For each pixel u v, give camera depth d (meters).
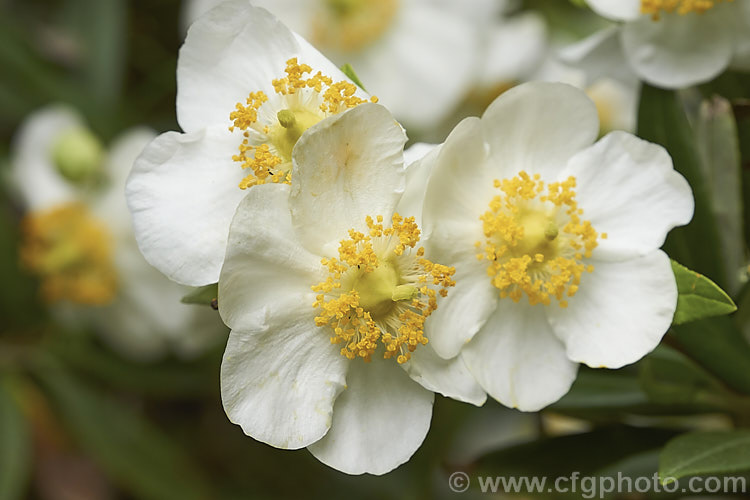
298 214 0.35
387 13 0.51
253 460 0.51
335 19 0.51
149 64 0.51
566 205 0.37
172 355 0.49
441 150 0.35
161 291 0.49
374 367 0.36
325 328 0.35
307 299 0.35
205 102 0.36
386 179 0.35
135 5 0.51
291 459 0.51
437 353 0.36
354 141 0.35
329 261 0.35
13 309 0.50
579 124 0.36
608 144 0.37
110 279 0.49
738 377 0.38
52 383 0.50
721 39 0.39
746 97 0.40
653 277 0.36
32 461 0.52
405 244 0.35
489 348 0.36
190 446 0.51
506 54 0.50
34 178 0.50
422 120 0.51
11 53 0.50
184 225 0.35
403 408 0.36
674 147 0.39
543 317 0.36
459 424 0.48
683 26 0.39
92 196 0.50
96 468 0.53
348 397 0.36
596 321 0.36
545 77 0.50
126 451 0.49
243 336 0.35
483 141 0.36
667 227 0.36
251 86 0.36
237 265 0.34
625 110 0.50
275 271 0.35
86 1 0.51
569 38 0.50
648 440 0.40
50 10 0.52
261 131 0.36
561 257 0.36
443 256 0.36
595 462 0.40
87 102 0.50
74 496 0.53
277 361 0.35
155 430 0.49
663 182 0.36
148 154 0.36
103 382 0.50
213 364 0.49
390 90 0.51
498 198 0.36
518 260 0.36
